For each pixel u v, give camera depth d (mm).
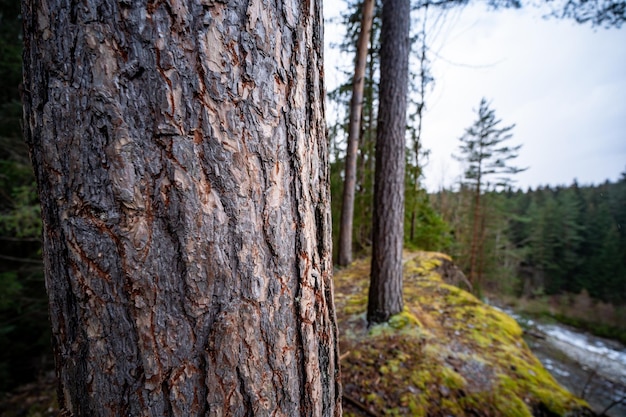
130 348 560
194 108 540
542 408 2184
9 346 4027
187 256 558
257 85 591
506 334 3197
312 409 759
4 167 3566
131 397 570
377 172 3197
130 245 538
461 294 4242
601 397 4906
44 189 564
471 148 14719
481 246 14414
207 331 585
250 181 601
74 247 544
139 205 534
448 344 2863
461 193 16828
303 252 713
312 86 729
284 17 628
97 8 499
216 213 571
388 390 2234
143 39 508
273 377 662
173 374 573
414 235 8688
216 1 537
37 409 3250
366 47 5535
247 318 615
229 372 603
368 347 2783
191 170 547
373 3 5133
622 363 6801
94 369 569
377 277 3207
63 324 585
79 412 593
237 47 563
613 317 13500
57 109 523
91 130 518
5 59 3871
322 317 801
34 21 527
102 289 548
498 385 2342
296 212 695
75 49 507
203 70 537
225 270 588
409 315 3213
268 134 615
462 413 2068
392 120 3078
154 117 524
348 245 6328
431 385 2291
